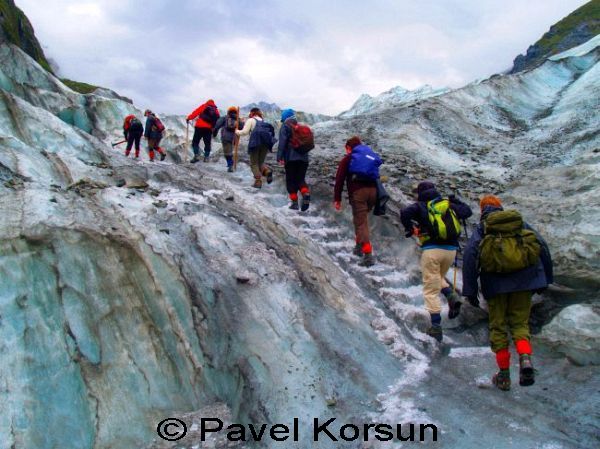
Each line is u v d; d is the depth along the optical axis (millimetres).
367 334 5434
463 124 16797
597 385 4676
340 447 4012
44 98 20109
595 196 7816
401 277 6902
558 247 7270
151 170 7934
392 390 4723
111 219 5379
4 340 4027
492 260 4629
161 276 4918
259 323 4988
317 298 5645
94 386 4148
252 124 8930
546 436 4016
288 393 4418
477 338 6043
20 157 6219
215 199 7281
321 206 8445
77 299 4469
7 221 4691
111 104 23531
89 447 3893
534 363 5410
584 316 5668
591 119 15172
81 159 7945
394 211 8344
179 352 4562
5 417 3734
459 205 5805
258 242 6250
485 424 4211
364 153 6832
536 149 14055
